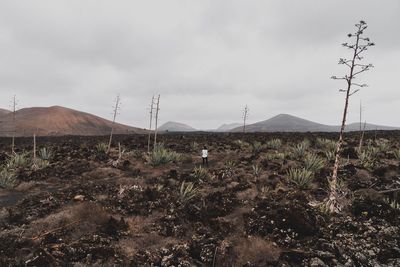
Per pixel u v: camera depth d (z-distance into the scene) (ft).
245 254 35.83
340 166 69.82
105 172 75.41
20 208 49.42
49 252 33.94
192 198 53.21
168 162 85.92
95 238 37.78
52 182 68.69
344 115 47.44
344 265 34.76
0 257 32.60
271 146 110.01
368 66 45.62
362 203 47.09
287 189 57.62
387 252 36.35
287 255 35.55
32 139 186.50
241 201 52.34
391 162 76.07
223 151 108.37
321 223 41.91
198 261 35.45
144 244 38.63
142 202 51.57
